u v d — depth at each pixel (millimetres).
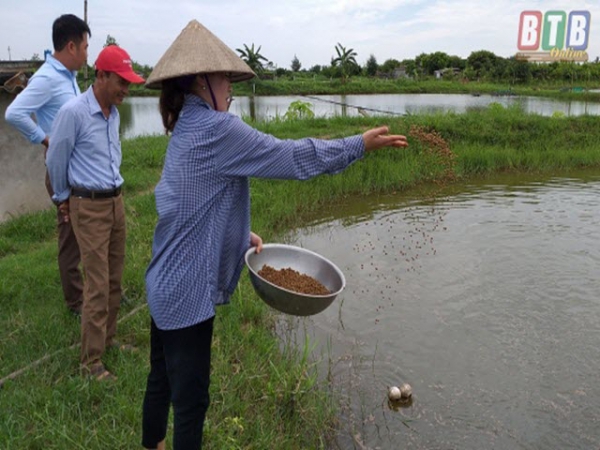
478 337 4969
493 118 13297
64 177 3586
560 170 11703
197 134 2309
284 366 4125
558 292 5785
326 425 3762
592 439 3738
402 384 4223
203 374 2479
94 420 3227
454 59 80750
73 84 4332
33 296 4773
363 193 9812
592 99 36688
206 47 2354
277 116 15227
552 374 4434
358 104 34188
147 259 5602
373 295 5766
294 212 8383
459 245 7152
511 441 3721
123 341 4270
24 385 3518
